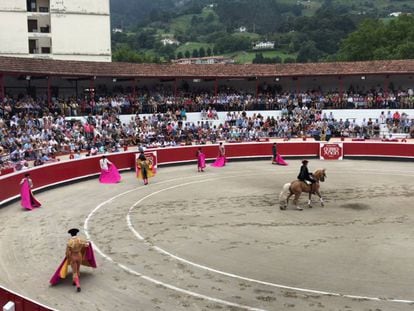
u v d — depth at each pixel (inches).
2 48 2030.0
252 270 525.7
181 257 569.6
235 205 818.2
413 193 898.7
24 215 769.6
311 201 840.9
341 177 1075.9
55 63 1457.9
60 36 2130.9
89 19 2166.6
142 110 1593.3
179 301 454.9
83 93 1651.1
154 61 3823.8
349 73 1680.6
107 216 758.5
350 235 644.1
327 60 3737.7
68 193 936.9
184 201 854.5
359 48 2945.4
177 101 1668.3
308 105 1692.9
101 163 1051.9
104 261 560.1
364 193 901.2
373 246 598.9
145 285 492.1
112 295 470.6
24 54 2059.5
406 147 1333.7
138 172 1077.1
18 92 1546.5
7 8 2020.2
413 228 674.2
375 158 1366.9
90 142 1314.0
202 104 1665.8
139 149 1219.2
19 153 1105.4
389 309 429.7
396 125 1581.0
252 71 1727.4
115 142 1347.2
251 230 672.4
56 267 544.7
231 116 1643.7
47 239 644.7
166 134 1488.7
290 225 693.9
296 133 1581.0
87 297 467.5
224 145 1355.8
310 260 552.7
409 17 3002.0
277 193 911.7
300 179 784.3
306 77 1801.2
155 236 651.5
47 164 982.4
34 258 573.6
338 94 1743.4
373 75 1705.2
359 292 465.7
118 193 932.6
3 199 826.8
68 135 1307.8
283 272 518.3
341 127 1594.5
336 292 466.3
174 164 1296.8
